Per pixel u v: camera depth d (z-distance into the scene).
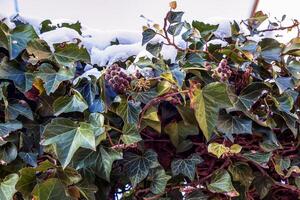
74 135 0.92
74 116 0.97
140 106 0.96
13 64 0.96
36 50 0.96
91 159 0.94
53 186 0.91
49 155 0.95
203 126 0.94
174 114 0.98
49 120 0.97
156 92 0.96
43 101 0.96
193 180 0.98
